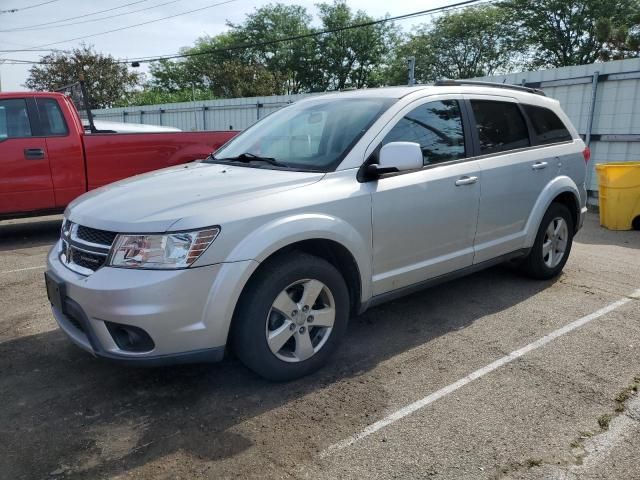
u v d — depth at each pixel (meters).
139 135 7.75
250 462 2.68
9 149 6.99
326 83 51.44
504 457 2.70
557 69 10.54
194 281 2.90
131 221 2.96
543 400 3.21
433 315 4.52
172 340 2.91
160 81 56.81
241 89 40.62
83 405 3.20
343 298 3.53
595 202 10.27
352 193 3.50
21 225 8.85
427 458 2.70
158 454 2.74
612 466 2.63
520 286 5.24
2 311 4.71
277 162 3.84
